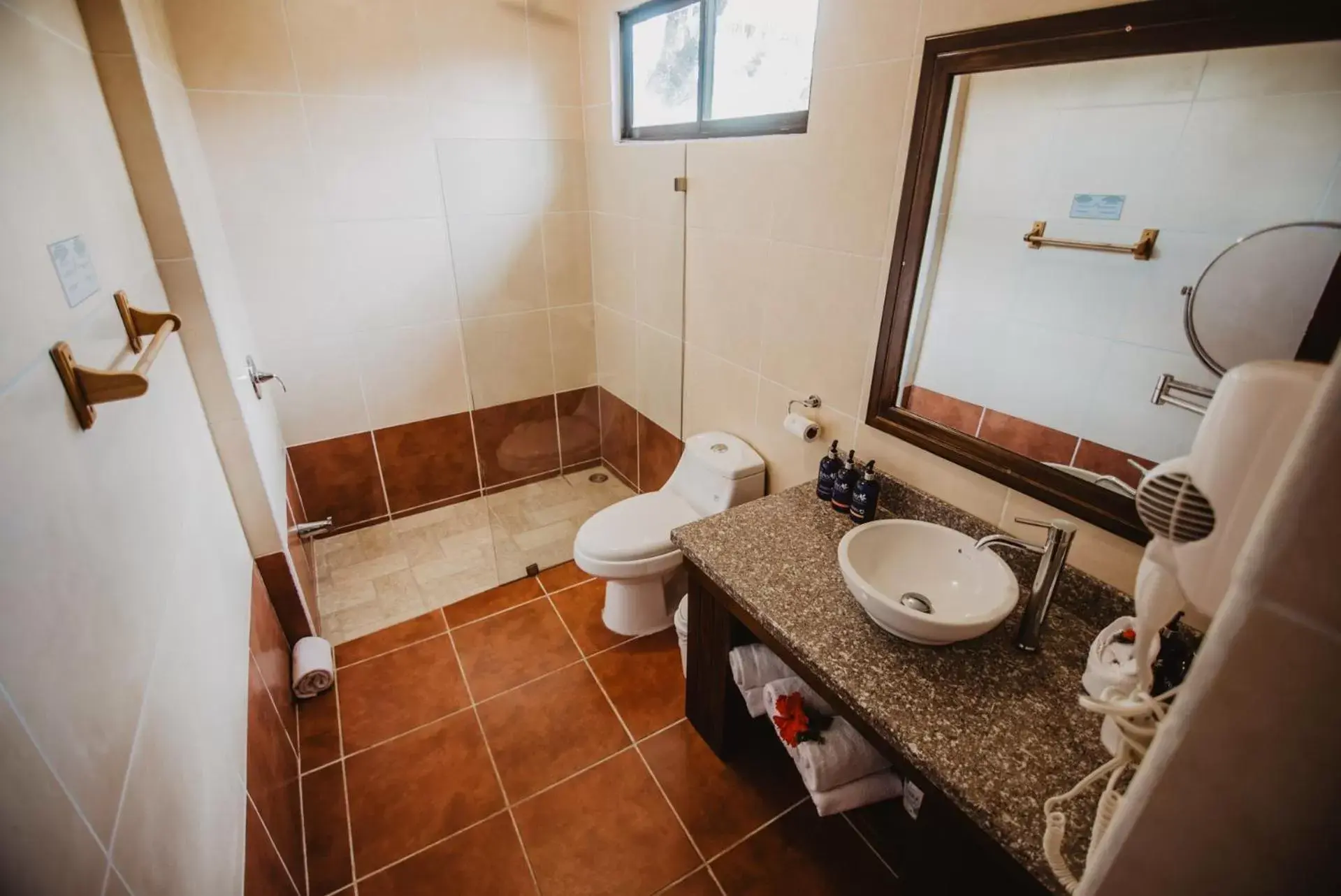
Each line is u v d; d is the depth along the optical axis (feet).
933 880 3.62
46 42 3.29
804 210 5.70
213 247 6.16
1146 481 1.98
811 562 4.93
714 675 5.57
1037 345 4.07
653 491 9.86
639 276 8.66
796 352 6.23
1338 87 2.63
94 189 3.62
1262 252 2.98
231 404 5.39
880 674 3.83
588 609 7.91
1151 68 3.18
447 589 8.27
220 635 3.94
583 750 5.99
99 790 1.98
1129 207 3.43
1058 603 4.30
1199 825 1.12
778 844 5.17
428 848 5.14
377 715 6.37
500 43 8.11
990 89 3.94
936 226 4.50
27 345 2.18
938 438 4.88
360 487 9.34
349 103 7.49
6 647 1.64
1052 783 3.16
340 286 8.19
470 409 9.75
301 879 4.74
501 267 9.18
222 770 3.37
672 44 7.19
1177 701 1.11
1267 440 1.67
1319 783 0.96
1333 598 0.89
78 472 2.38
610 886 4.88
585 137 9.12
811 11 5.37
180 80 6.44
